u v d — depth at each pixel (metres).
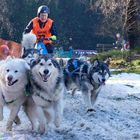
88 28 66.31
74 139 8.07
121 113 11.21
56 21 64.31
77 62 11.63
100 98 13.55
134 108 12.19
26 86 7.99
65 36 65.69
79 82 11.27
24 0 61.91
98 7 56.97
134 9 40.41
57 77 7.98
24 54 10.40
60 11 65.06
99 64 10.93
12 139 7.56
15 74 7.73
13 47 17.17
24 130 8.32
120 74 23.89
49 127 8.63
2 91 7.95
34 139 7.64
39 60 7.84
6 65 7.78
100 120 10.12
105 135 8.56
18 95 7.95
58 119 8.17
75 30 66.25
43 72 7.68
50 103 8.10
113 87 16.67
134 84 18.45
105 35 62.34
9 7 61.00
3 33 61.62
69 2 65.75
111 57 32.44
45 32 11.73
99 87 11.08
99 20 63.81
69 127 8.92
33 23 11.73
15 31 61.69
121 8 46.09
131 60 32.16
